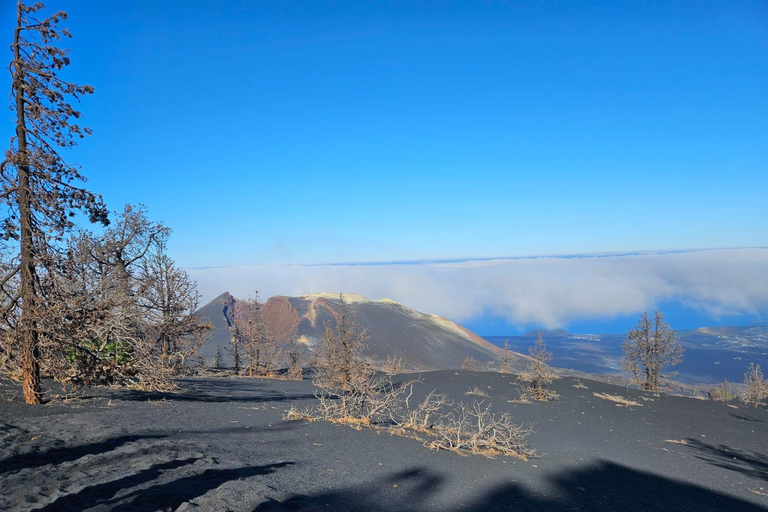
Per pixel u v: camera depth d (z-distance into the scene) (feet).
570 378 109.19
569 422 57.67
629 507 22.68
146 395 43.86
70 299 36.55
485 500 20.16
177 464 18.39
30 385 32.76
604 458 36.73
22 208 33.55
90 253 55.11
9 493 14.12
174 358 67.05
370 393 40.24
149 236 76.54
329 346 84.48
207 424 30.48
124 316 41.50
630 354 115.24
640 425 59.72
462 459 28.45
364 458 25.11
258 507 14.65
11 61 32.91
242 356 135.44
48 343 34.55
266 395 61.57
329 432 32.32
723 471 36.47
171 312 70.18
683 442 50.08
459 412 57.82
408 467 24.21
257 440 26.76
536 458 33.30
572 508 21.01
